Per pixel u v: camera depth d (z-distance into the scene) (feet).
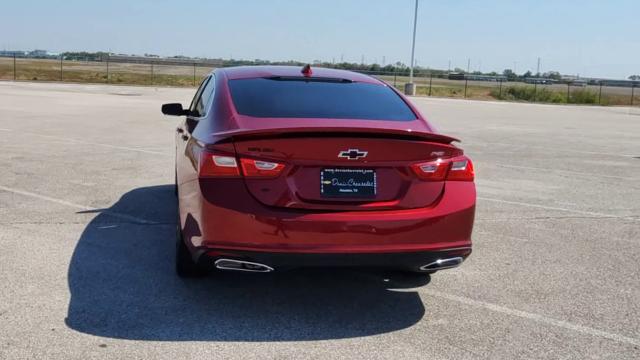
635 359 12.12
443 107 103.09
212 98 15.93
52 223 20.42
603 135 59.98
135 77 187.11
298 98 15.15
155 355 11.60
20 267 16.07
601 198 27.58
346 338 12.68
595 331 13.39
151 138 43.62
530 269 17.47
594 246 19.93
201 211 12.75
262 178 12.55
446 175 13.37
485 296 15.31
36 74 174.09
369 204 12.82
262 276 16.10
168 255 17.49
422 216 12.93
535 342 12.76
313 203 12.64
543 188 29.66
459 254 13.47
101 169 30.63
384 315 13.94
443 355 12.05
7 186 25.88
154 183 27.53
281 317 13.60
